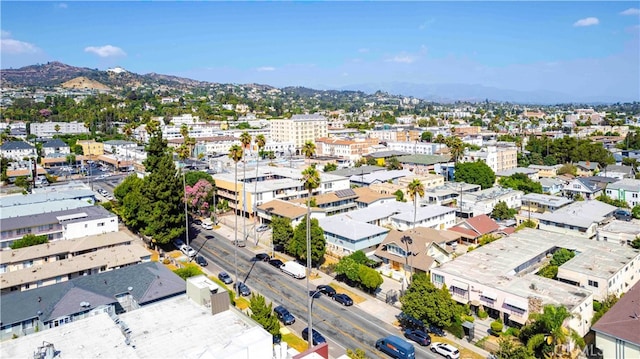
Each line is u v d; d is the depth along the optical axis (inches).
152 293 2142.0
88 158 7755.9
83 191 4389.8
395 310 2399.1
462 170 5295.3
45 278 2481.5
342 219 3503.9
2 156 7214.6
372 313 2365.9
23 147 7760.8
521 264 2637.8
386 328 2204.7
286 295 2591.0
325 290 2613.2
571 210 3774.6
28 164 6343.5
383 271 2938.0
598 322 1899.6
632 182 4825.3
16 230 3078.2
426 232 3213.6
